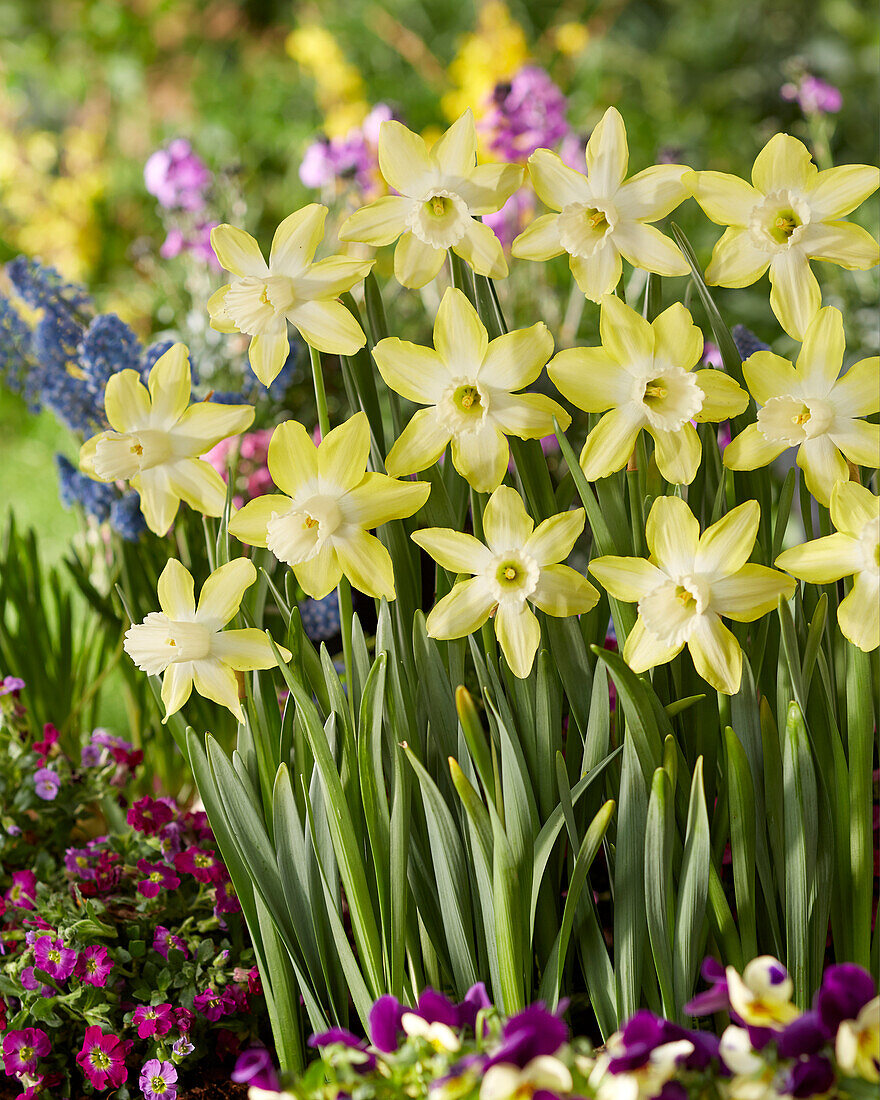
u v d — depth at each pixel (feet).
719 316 4.13
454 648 4.22
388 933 4.16
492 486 4.08
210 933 4.70
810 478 4.06
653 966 4.21
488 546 4.10
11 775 4.95
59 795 4.95
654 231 4.05
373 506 4.09
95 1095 4.53
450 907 4.18
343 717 4.16
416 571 4.26
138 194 13.85
